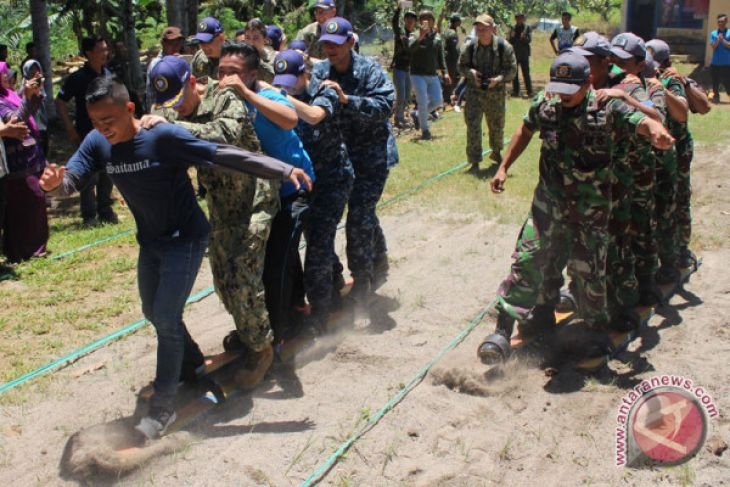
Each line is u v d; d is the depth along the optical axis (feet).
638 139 17.49
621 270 17.67
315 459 13.67
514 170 34.86
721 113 49.60
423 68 42.52
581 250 16.22
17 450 14.05
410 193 31.27
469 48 34.37
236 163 13.05
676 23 79.20
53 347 18.30
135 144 13.03
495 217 27.91
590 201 15.78
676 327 18.72
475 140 34.83
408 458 13.74
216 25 22.86
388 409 15.21
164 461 13.56
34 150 24.14
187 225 13.74
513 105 55.06
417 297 20.70
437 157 38.14
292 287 17.76
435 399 15.58
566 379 16.24
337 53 17.98
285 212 16.44
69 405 15.62
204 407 14.98
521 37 59.26
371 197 19.22
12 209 23.94
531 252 16.30
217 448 13.99
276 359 16.85
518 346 17.16
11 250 24.27
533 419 14.89
